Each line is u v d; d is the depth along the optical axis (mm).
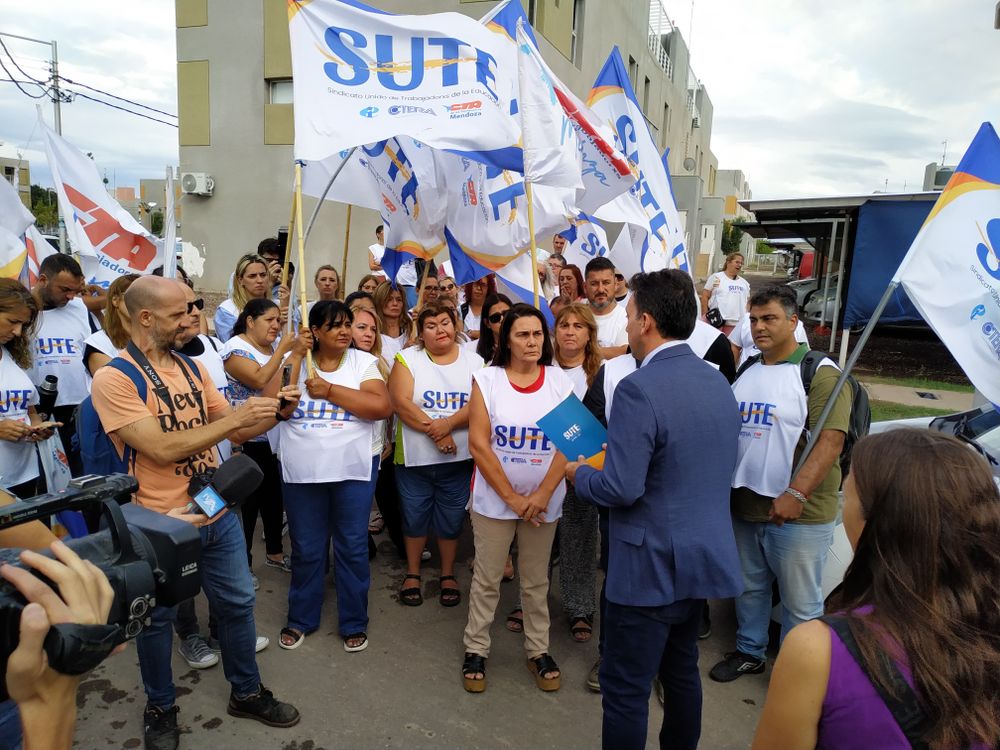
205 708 2865
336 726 2781
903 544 1093
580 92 15008
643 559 2172
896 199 9852
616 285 4551
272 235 15266
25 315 3006
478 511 3061
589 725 2850
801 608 2953
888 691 1044
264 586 3957
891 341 16000
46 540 1517
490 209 4164
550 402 3027
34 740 899
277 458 4012
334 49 3205
